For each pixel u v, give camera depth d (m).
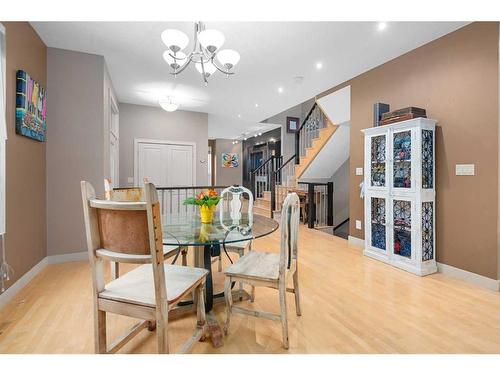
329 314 2.09
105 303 1.35
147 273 1.62
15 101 2.48
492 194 2.58
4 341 1.72
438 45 3.00
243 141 11.22
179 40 2.10
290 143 7.85
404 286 2.62
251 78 4.16
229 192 3.11
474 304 2.26
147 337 1.77
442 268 2.98
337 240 4.47
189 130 6.16
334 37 2.97
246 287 2.62
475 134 2.70
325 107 4.98
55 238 3.27
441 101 2.98
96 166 3.46
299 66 3.73
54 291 2.47
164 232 1.91
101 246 1.32
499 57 2.51
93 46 3.21
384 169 3.33
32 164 2.84
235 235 1.81
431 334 1.83
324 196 6.01
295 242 2.01
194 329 1.87
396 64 3.47
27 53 2.71
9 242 2.37
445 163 2.96
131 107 5.66
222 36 2.10
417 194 2.91
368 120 3.91
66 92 3.30
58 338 1.75
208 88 4.65
